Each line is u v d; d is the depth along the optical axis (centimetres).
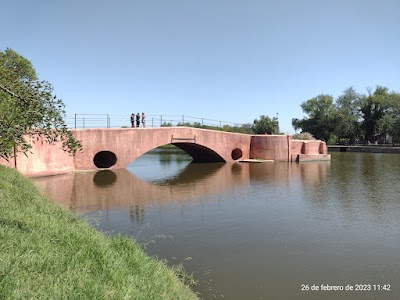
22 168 1862
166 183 1931
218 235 984
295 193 1633
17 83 476
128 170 2475
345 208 1327
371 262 801
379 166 2869
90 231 707
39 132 505
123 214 1211
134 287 451
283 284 686
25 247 491
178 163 3250
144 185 1845
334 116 6250
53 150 2097
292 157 3272
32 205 849
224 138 3120
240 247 887
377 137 6731
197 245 897
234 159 3381
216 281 691
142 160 3716
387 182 1970
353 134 6638
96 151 2348
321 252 861
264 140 3269
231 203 1412
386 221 1146
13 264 422
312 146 3456
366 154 4656
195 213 1239
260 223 1114
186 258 806
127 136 2461
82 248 542
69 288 398
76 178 1995
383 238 973
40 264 443
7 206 750
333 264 786
